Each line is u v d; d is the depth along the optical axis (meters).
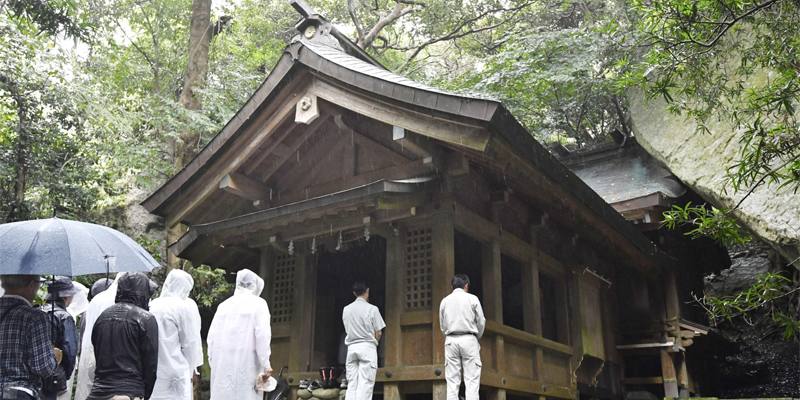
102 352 3.08
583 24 12.55
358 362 5.33
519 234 7.07
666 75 4.56
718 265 12.27
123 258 3.35
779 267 11.30
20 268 2.89
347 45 6.73
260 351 4.47
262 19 15.55
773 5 4.44
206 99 10.98
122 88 12.23
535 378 6.75
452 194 5.73
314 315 6.54
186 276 4.15
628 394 9.15
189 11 13.37
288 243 6.59
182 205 6.75
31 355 2.81
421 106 5.05
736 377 11.88
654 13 4.13
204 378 9.38
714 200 7.89
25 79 8.66
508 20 15.48
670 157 9.15
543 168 5.49
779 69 4.25
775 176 3.73
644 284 9.69
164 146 12.18
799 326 3.96
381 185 5.05
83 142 10.15
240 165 6.38
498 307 6.26
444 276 5.55
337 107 6.02
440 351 5.43
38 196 10.20
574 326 7.85
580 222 7.14
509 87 12.31
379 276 9.09
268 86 6.02
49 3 9.38
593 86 12.31
